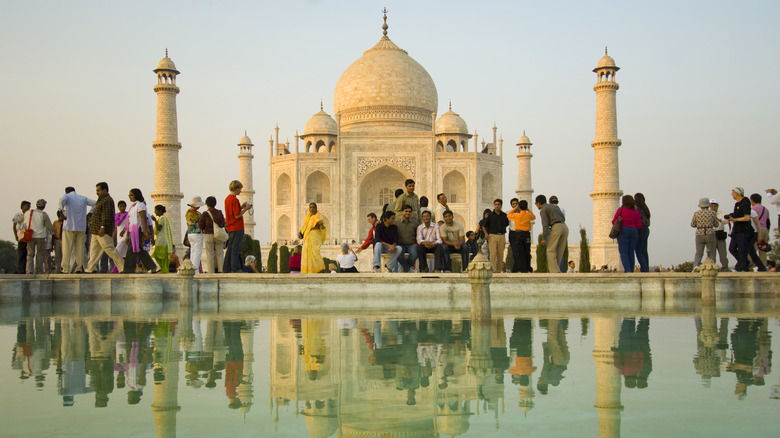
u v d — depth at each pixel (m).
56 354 10.28
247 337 12.27
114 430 6.03
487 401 7.14
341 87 100.56
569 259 78.31
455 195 92.38
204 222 28.61
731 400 7.07
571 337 12.06
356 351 10.52
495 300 22.42
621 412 6.59
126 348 10.90
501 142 91.38
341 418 6.50
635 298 23.53
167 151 77.56
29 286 23.91
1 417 6.48
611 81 75.19
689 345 11.00
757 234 28.09
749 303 21.22
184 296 20.12
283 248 52.97
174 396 7.43
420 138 87.38
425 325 14.20
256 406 6.98
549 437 5.76
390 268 27.59
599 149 75.31
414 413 6.66
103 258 30.89
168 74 78.06
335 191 86.88
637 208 27.73
